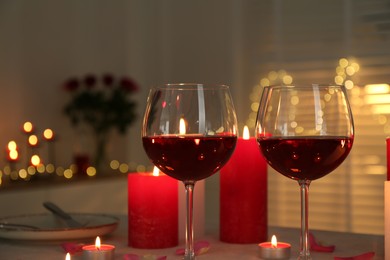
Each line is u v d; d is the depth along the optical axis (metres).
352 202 3.38
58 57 3.56
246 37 3.66
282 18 3.57
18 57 3.31
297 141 0.83
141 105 3.93
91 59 3.75
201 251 0.99
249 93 3.64
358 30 3.38
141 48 3.96
